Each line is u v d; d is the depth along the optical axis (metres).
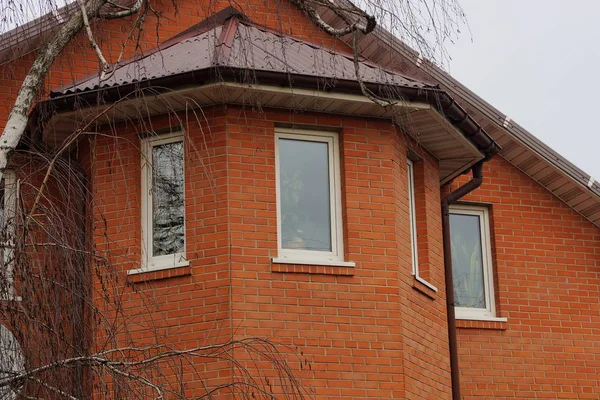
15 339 8.46
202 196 13.34
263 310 13.00
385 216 13.95
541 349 16.81
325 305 13.29
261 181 13.47
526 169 17.52
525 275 17.12
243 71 12.79
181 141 13.70
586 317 17.19
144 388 8.80
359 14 10.44
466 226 17.33
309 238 13.71
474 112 16.95
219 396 12.55
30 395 8.40
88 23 9.82
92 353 8.83
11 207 9.05
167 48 14.73
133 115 13.66
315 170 14.00
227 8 15.59
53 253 8.80
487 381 16.41
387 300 13.61
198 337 12.87
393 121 14.32
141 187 13.80
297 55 14.25
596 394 16.86
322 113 13.99
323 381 13.02
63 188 9.47
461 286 16.94
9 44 14.09
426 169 15.28
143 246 13.58
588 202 17.42
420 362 13.98
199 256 13.16
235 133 13.48
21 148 11.65
